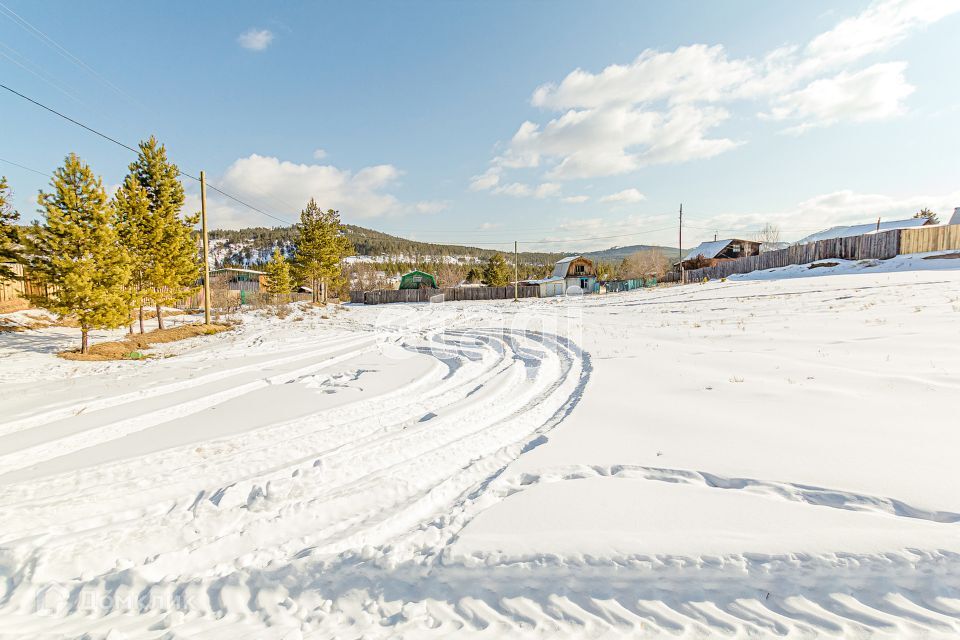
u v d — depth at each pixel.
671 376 9.04
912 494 3.58
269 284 49.84
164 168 23.94
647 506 3.82
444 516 4.07
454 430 6.81
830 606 2.65
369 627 2.82
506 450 5.82
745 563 3.00
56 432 6.93
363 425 7.22
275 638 2.76
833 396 6.50
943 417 5.20
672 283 53.00
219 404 8.74
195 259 25.84
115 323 16.33
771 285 27.11
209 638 2.78
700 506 3.75
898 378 6.91
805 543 3.09
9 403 8.74
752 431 5.48
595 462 5.00
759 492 3.98
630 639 2.56
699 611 2.72
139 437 6.75
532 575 3.11
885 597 2.65
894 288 18.36
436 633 2.73
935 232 26.25
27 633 2.89
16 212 20.30
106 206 16.78
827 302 17.28
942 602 2.56
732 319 16.31
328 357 14.79
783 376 8.01
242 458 5.86
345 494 4.67
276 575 3.34
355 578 3.26
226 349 17.23
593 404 7.56
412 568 3.31
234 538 3.92
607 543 3.32
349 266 109.12
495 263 76.25
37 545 3.81
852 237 30.33
